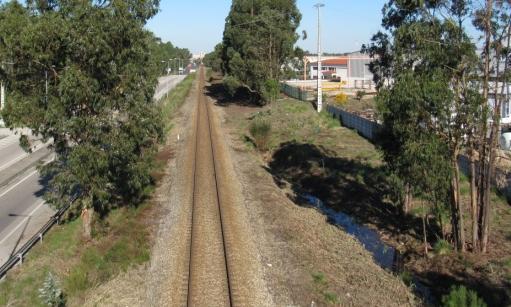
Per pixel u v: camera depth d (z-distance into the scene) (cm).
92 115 1805
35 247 1891
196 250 1850
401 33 1766
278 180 3098
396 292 1606
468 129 1775
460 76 1772
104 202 1948
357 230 2295
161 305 1476
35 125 1775
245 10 6581
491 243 1931
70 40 1659
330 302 1513
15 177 3125
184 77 12925
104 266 1723
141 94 1884
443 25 1738
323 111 5091
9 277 1630
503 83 1798
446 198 1889
